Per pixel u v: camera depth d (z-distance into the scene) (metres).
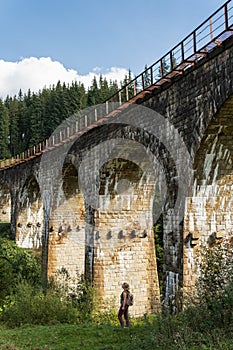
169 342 9.68
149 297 22.98
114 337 12.52
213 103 13.52
